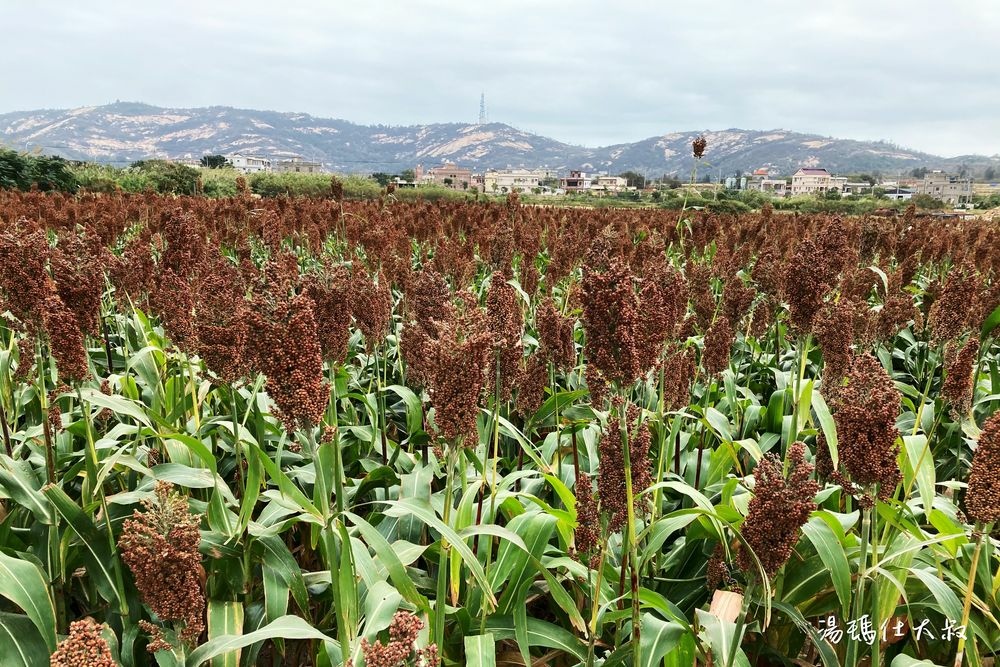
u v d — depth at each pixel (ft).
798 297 15.53
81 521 11.92
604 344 9.55
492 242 32.35
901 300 22.94
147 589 8.75
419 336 16.55
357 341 28.30
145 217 51.62
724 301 20.75
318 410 10.00
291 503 11.67
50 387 18.29
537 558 11.94
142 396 20.26
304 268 42.09
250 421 16.22
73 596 13.92
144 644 12.25
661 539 12.21
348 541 10.05
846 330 14.97
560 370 16.51
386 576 12.22
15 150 144.66
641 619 11.21
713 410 18.19
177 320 15.42
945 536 11.11
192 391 16.29
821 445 13.92
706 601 13.97
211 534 12.44
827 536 11.72
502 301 15.03
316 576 13.30
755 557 9.57
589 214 73.61
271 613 12.00
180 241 20.25
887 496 10.55
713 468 16.96
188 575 8.96
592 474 16.85
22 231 13.62
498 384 14.12
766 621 9.59
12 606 12.79
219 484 13.53
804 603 13.56
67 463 15.28
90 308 13.05
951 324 17.85
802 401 16.26
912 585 13.48
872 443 10.21
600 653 13.61
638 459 11.46
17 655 10.49
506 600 12.44
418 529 14.88
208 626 11.77
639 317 10.33
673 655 11.13
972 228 57.11
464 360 10.26
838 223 19.72
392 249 36.29
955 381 14.46
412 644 7.41
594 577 12.62
